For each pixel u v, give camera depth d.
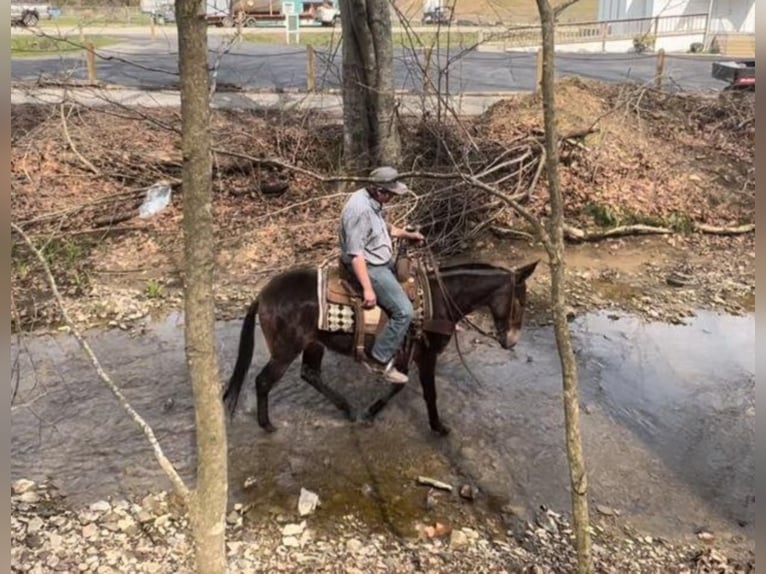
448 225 10.50
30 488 5.28
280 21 27.16
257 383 5.93
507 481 5.51
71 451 5.79
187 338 2.93
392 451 5.87
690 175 12.10
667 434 6.24
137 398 6.61
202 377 2.97
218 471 3.13
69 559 4.54
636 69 21.09
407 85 14.14
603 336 8.17
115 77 17.22
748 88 14.95
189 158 2.66
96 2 22.03
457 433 6.14
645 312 8.81
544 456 5.84
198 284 2.83
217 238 10.27
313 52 15.56
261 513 5.08
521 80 19.11
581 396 6.82
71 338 7.85
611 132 12.89
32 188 10.87
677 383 7.14
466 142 10.91
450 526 4.98
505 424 6.30
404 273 5.53
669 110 14.20
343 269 5.52
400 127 11.47
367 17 10.42
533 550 4.75
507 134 12.13
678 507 5.27
